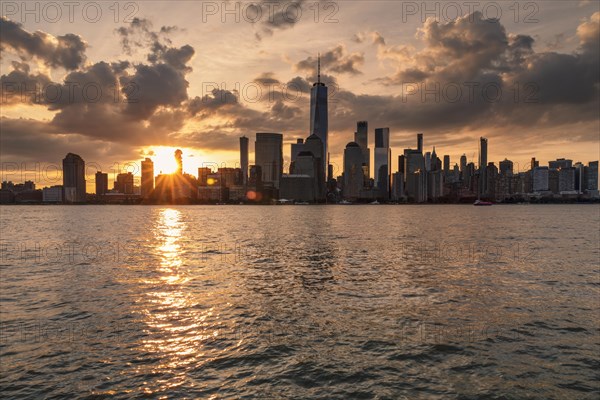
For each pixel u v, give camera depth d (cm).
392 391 1478
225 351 1836
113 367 1662
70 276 3566
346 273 3703
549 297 2767
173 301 2681
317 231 9394
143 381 1544
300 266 4119
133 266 4153
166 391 1469
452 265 4147
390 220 15212
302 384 1530
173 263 4344
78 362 1708
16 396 1428
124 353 1805
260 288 3075
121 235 8319
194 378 1573
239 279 3434
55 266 4141
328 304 2606
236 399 1417
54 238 7581
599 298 2745
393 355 1792
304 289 3036
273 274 3666
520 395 1448
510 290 2983
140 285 3183
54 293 2897
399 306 2555
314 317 2330
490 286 3122
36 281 3331
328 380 1563
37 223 13050
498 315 2359
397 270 3853
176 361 1725
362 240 7056
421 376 1596
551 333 2055
